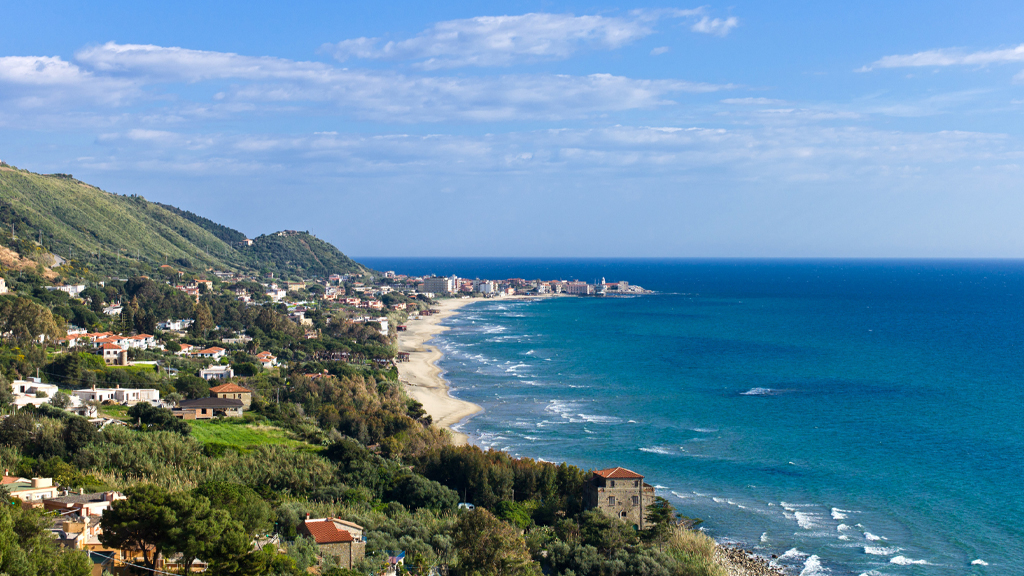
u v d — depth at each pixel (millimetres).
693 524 100125
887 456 131625
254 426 131625
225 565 53062
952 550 92188
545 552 84125
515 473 109750
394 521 86938
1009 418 159125
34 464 92188
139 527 53500
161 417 120188
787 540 95688
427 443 132500
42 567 46344
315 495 96438
